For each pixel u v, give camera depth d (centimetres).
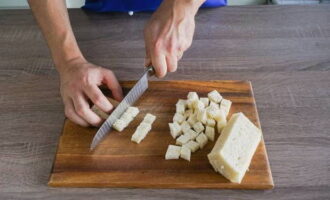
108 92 66
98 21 83
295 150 57
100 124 60
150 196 52
